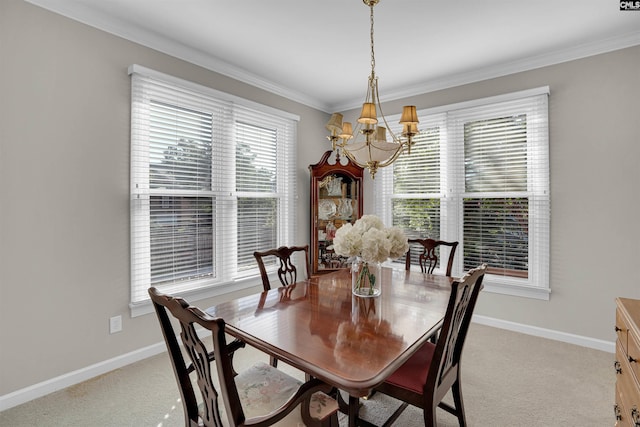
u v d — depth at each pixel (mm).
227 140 3100
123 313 2418
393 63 3068
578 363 2455
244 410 1232
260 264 2256
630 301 1431
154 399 2020
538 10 2217
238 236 3256
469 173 3344
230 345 1458
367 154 2049
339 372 1085
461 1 2119
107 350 2334
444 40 2637
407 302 1808
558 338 2861
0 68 1879
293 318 1571
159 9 2211
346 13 2262
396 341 1317
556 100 2861
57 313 2104
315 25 2416
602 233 2664
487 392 2088
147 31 2480
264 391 1354
